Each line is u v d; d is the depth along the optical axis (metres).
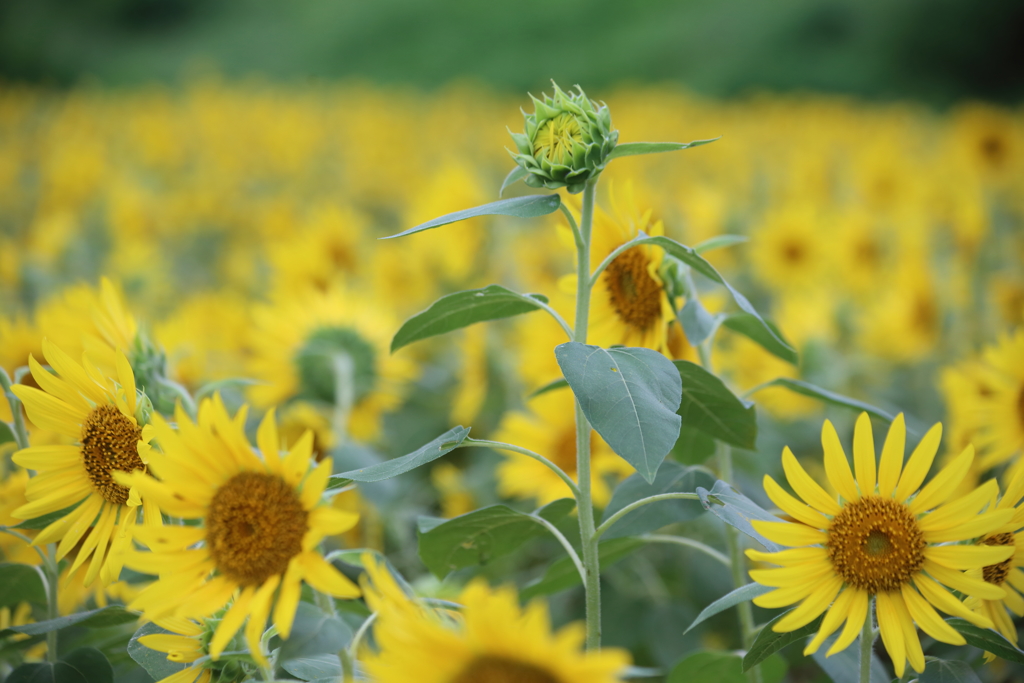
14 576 1.63
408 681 1.31
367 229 5.11
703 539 2.19
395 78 15.73
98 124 8.32
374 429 2.48
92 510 1.52
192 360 2.32
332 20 18.17
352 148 7.32
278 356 2.42
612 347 1.47
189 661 1.48
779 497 1.46
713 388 1.59
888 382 3.12
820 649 1.61
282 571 1.38
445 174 3.69
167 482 1.39
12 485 1.68
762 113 8.70
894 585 1.44
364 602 1.64
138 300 3.91
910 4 16.17
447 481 2.59
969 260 3.40
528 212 1.50
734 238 1.71
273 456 1.39
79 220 5.36
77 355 1.79
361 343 2.43
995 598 1.42
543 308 1.54
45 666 1.56
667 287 1.67
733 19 16.52
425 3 17.61
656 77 15.07
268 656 1.46
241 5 20.97
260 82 12.14
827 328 3.03
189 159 7.41
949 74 15.93
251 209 5.58
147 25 20.36
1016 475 1.49
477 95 11.09
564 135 1.51
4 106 9.34
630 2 17.58
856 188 4.69
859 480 1.46
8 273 3.56
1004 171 4.62
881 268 3.63
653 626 2.01
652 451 1.41
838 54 15.91
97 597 1.73
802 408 2.72
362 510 2.12
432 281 3.69
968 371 2.28
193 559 1.39
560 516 1.60
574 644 1.26
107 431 1.52
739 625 2.04
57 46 18.03
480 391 2.81
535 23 16.72
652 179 5.84
